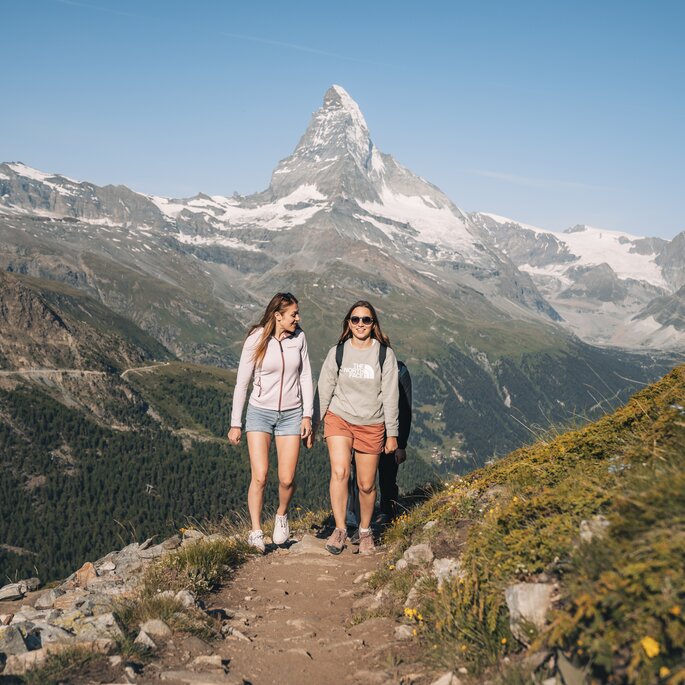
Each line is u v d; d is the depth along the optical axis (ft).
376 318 30.48
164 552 30.19
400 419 36.42
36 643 18.06
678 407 20.57
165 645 18.12
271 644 19.51
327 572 28.73
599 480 18.97
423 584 21.09
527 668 13.50
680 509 12.96
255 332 30.99
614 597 11.99
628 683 11.05
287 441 31.19
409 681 15.85
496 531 19.25
